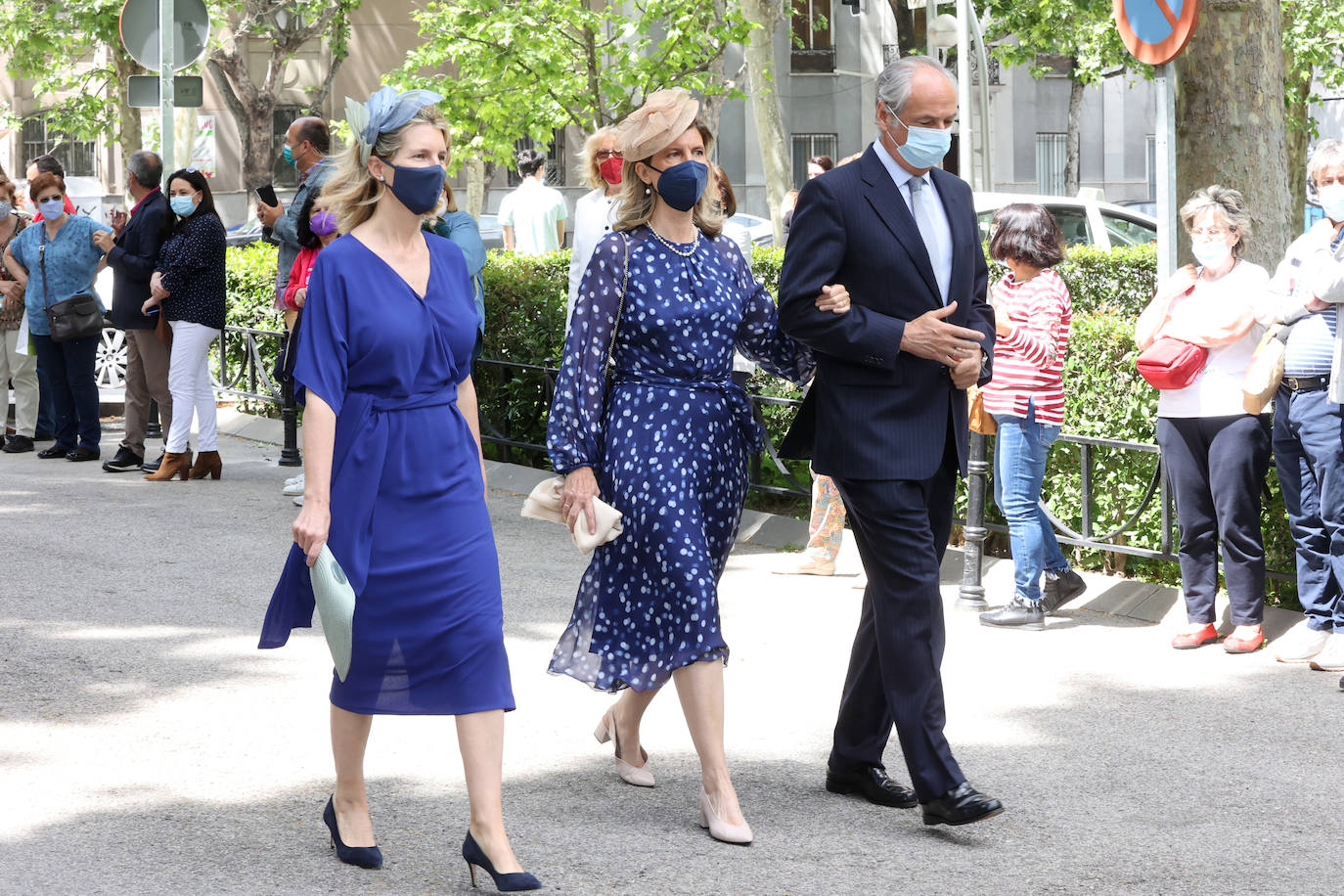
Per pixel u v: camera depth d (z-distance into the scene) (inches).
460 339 153.3
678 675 168.1
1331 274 225.5
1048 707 217.8
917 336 165.2
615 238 171.5
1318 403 233.1
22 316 432.5
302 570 152.6
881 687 177.0
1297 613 256.5
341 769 155.6
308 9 1263.5
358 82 1432.1
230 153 1413.6
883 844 165.3
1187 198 324.8
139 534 323.0
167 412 400.8
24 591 273.7
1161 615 268.7
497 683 150.4
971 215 176.4
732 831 164.2
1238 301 240.4
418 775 183.5
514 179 1386.6
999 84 1531.7
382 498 148.8
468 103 721.0
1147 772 190.2
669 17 703.7
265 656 235.1
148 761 187.0
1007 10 1114.1
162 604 266.5
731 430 175.6
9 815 168.1
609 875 154.6
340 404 148.4
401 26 1433.3
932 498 173.9
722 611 272.5
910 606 167.6
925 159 167.5
